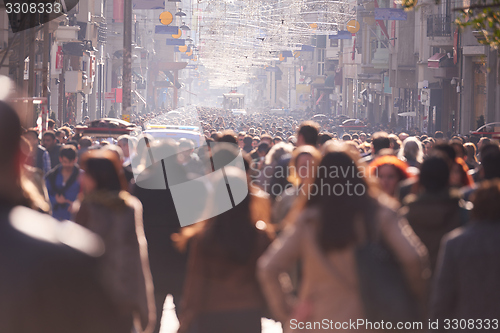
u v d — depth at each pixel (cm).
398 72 17625
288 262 1342
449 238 1361
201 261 1612
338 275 1300
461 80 12675
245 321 1611
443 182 1822
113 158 1658
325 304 1311
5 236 583
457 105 13425
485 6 2802
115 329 627
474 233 1330
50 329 579
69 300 583
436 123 15188
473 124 12356
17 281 569
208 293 1609
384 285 1271
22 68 6450
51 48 11962
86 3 14925
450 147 2477
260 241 1616
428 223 1778
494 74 10900
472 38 11756
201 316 1614
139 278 1595
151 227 2030
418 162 3072
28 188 944
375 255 1295
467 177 2486
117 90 18962
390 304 1260
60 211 3031
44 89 6775
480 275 1307
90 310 596
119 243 1586
